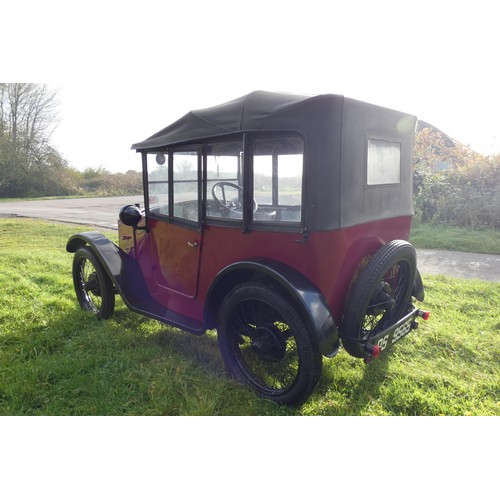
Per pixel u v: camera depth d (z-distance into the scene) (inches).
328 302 98.9
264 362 112.3
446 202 346.0
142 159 137.0
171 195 126.2
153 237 138.0
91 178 1192.2
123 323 148.3
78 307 163.8
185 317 127.4
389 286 112.7
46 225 419.5
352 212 96.6
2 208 650.8
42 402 103.7
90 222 458.3
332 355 92.4
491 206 327.3
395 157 112.1
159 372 114.7
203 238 117.5
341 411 100.0
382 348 106.0
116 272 138.9
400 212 116.2
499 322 145.6
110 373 114.4
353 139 94.6
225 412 99.9
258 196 103.6
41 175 1019.3
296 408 100.6
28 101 1015.0
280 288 98.8
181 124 116.8
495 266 232.8
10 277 204.1
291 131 93.4
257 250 104.0
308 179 92.4
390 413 99.4
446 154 416.5
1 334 138.2
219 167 115.8
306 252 95.7
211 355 126.0
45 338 134.4
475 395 105.7
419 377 112.6
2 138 979.9
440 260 247.4
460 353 127.0
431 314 156.6
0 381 109.7
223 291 112.9
